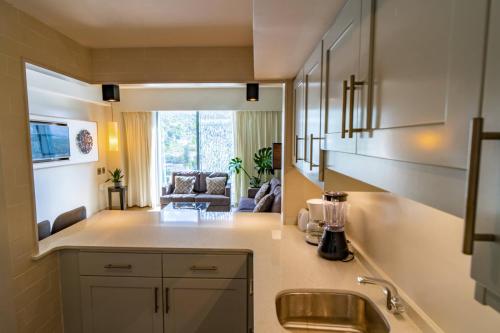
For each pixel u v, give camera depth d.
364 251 1.70
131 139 6.43
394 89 0.61
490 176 0.36
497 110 0.35
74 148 4.96
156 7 1.68
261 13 1.11
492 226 0.36
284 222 2.51
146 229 2.36
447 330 0.96
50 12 1.74
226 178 6.34
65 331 2.08
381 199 1.46
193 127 6.80
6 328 1.73
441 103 0.46
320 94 1.33
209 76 2.38
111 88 2.48
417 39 0.52
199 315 2.02
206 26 1.96
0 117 1.60
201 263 1.99
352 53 0.88
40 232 2.37
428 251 1.07
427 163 0.49
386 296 1.27
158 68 2.38
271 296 1.34
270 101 6.36
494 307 0.38
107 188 6.07
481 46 0.37
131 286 2.02
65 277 2.04
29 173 1.80
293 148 2.36
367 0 0.75
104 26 1.95
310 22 1.17
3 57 1.60
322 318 1.40
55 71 1.99
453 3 0.43
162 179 6.84
